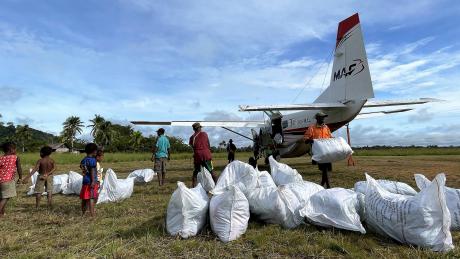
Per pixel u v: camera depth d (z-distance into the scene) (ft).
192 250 9.62
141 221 13.03
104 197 18.04
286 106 29.43
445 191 11.59
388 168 35.81
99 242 10.38
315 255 9.05
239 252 9.36
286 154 38.86
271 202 11.64
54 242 10.60
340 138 17.97
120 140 234.79
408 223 9.54
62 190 22.86
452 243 9.56
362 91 29.45
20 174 16.02
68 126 247.91
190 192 11.24
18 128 244.01
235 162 14.23
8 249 10.04
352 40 30.66
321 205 11.55
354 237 10.39
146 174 27.32
